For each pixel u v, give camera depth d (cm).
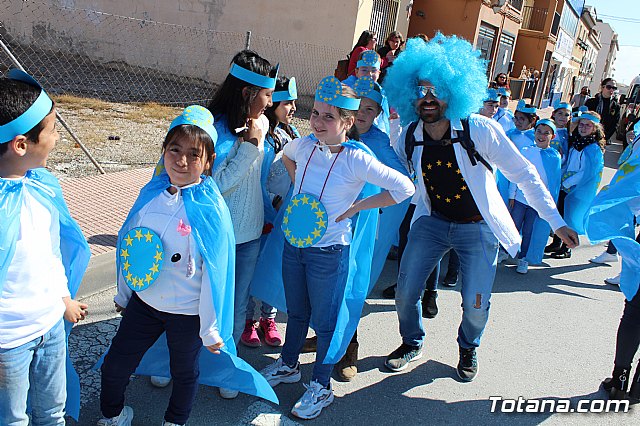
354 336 354
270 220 333
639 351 425
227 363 280
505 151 303
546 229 571
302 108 1362
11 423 206
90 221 494
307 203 281
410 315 355
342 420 304
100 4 1575
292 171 305
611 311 505
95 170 666
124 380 252
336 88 266
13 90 184
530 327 452
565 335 444
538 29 2588
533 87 2452
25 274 197
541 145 570
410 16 1692
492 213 310
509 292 526
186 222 233
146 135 889
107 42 1590
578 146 627
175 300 239
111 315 380
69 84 1272
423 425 309
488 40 1897
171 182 237
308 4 1415
